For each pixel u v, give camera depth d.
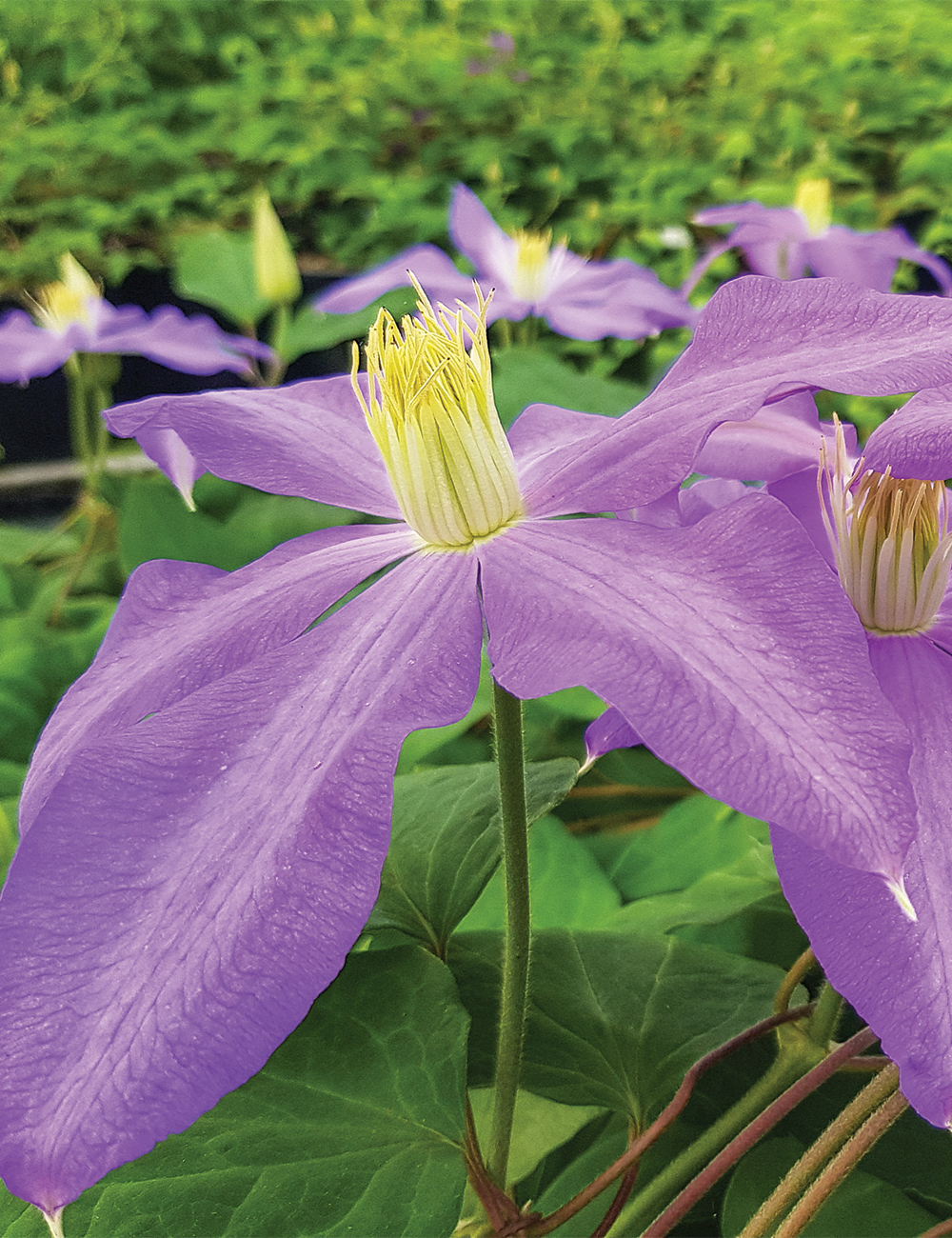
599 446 0.12
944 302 0.11
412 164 0.72
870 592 0.12
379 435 0.12
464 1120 0.14
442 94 0.71
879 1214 0.15
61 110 0.78
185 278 0.43
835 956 0.10
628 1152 0.15
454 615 0.11
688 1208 0.14
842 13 0.71
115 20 0.78
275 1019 0.08
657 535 0.11
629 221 0.61
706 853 0.24
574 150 0.66
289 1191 0.13
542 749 0.29
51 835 0.09
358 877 0.09
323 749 0.10
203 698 0.11
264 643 0.12
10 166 0.71
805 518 0.13
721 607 0.10
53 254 0.68
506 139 0.68
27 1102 0.08
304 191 0.68
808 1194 0.13
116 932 0.09
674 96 0.71
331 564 0.13
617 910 0.21
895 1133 0.16
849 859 0.08
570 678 0.10
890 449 0.11
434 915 0.16
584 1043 0.16
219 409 0.14
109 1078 0.08
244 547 0.34
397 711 0.10
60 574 0.43
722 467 0.14
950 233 0.51
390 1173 0.13
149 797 0.10
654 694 0.09
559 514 0.12
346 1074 0.14
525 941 0.14
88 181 0.73
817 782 0.08
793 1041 0.16
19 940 0.09
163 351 0.37
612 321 0.34
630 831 0.27
